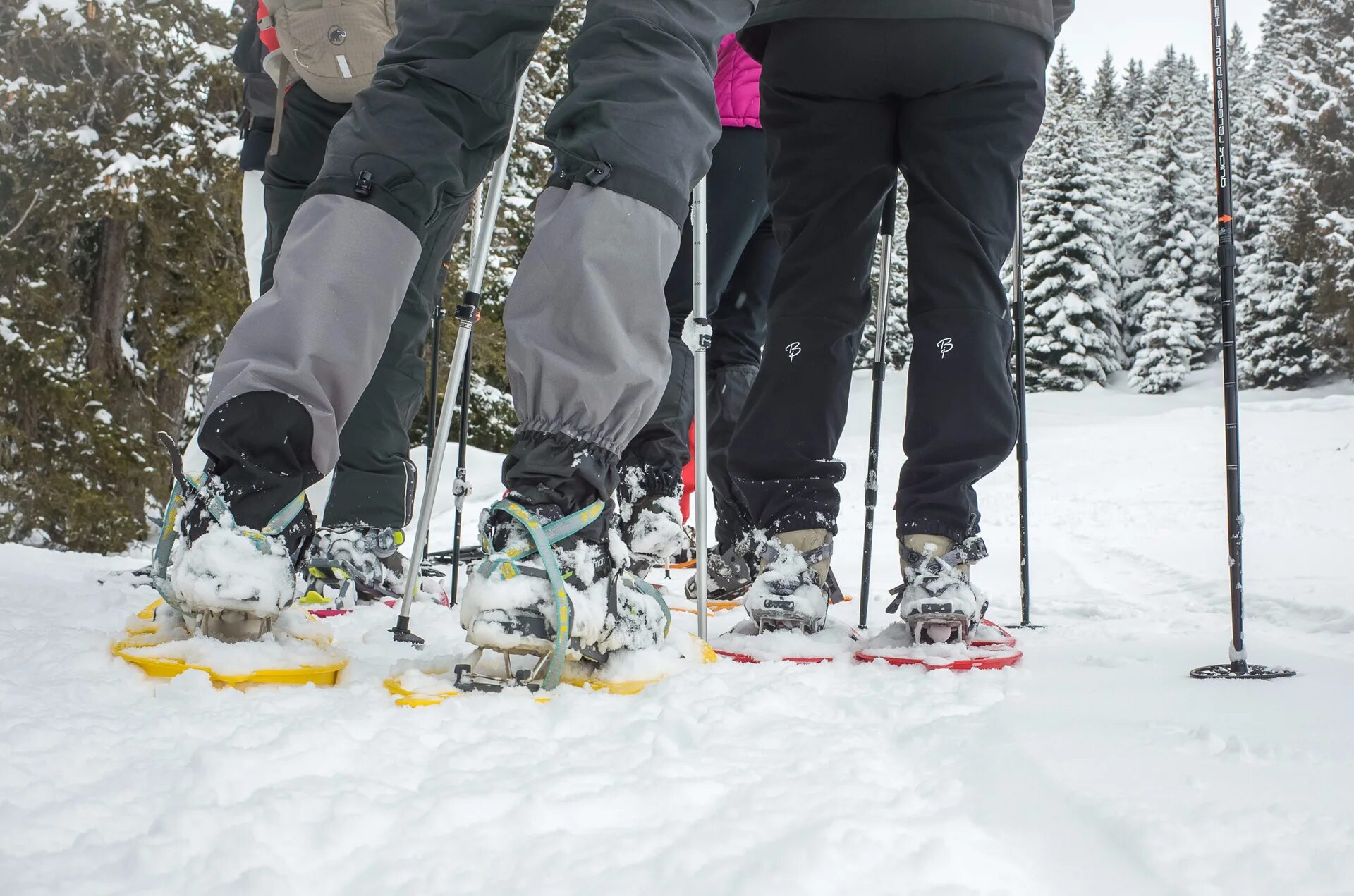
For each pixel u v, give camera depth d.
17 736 1.01
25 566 2.83
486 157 1.63
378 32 2.37
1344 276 26.53
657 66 1.46
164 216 9.97
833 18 1.82
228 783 0.90
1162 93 46.12
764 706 1.27
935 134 1.84
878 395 2.20
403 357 2.60
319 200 1.50
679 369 2.80
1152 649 1.79
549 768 0.98
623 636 1.43
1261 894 0.70
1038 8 1.82
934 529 1.80
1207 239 33.94
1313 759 1.00
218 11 10.95
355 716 1.14
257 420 1.43
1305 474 8.53
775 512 1.94
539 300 1.42
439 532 5.81
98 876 0.72
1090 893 0.72
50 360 9.74
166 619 1.53
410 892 0.71
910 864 0.74
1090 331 33.59
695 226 1.94
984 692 1.39
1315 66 28.61
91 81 10.23
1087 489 8.36
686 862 0.76
